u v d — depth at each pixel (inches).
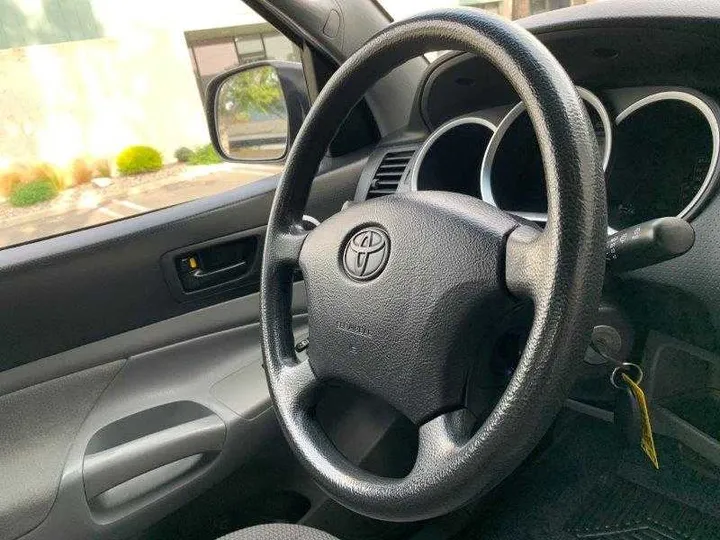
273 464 48.9
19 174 133.4
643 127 40.8
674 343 42.6
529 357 22.1
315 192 59.2
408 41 29.0
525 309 27.7
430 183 52.1
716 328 38.6
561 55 44.3
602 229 21.9
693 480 53.7
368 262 28.6
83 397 48.5
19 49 183.3
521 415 22.3
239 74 63.7
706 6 36.8
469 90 54.3
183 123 219.1
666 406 46.6
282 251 34.8
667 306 40.3
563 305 21.6
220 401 47.9
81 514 41.0
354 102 33.5
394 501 25.6
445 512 25.1
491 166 45.0
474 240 25.8
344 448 45.8
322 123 33.9
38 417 46.1
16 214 101.7
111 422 46.7
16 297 46.9
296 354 34.8
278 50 62.6
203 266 55.4
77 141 155.6
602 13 40.6
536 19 45.9
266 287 35.1
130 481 43.4
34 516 39.9
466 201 27.7
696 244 37.2
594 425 59.6
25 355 47.4
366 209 30.5
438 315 26.2
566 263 21.6
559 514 52.4
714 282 37.0
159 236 52.5
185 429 44.5
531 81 23.1
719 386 43.3
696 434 45.0
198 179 110.0
